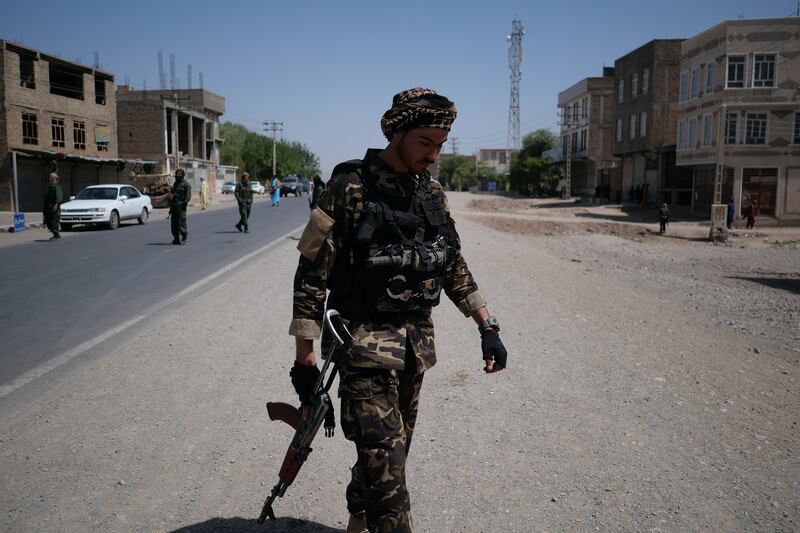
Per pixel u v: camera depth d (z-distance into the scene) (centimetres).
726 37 3512
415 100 219
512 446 394
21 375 539
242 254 1430
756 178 3531
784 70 3469
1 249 1575
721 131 3062
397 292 224
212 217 2927
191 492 332
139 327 716
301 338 223
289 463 247
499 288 1003
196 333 668
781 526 307
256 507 319
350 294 227
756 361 640
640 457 380
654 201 5128
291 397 473
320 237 224
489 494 335
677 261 2138
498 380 521
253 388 494
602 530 302
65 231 2253
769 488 345
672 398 489
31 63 3475
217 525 300
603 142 6800
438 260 233
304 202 4750
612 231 3288
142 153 5262
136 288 977
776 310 1090
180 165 5544
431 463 370
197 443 393
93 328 713
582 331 722
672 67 4872
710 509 321
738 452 390
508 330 706
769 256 2316
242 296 878
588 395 491
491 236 2181
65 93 3941
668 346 671
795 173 3503
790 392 521
